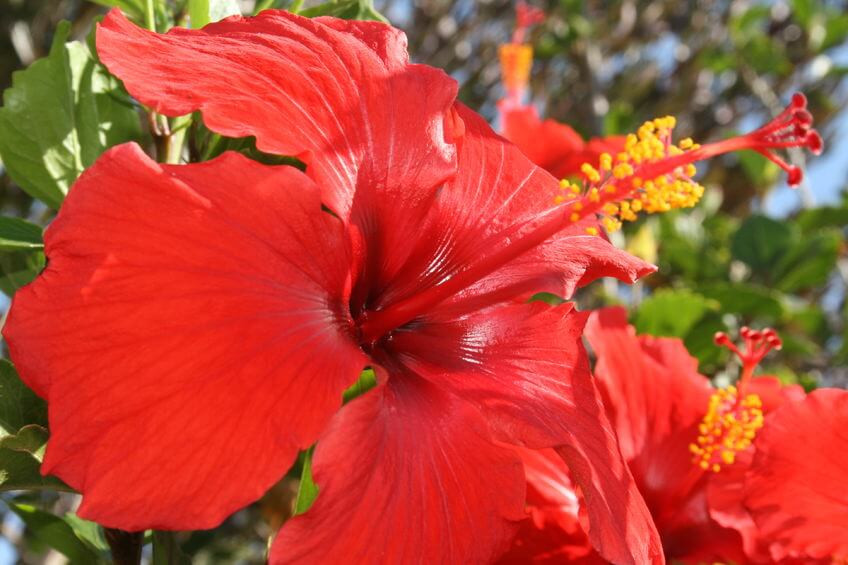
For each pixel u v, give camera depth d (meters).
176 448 0.15
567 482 0.24
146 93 0.17
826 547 0.23
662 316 0.36
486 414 0.19
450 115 0.22
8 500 0.24
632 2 0.83
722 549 0.25
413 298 0.20
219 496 0.15
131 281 0.16
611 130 0.55
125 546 0.21
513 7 0.79
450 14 0.78
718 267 0.49
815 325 0.49
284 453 0.16
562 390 0.21
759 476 0.23
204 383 0.16
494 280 0.22
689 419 0.26
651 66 0.83
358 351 0.18
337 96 0.20
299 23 0.20
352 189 0.20
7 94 0.23
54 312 0.15
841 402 0.23
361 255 0.20
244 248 0.17
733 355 0.39
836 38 0.68
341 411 0.17
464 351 0.21
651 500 0.26
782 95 0.78
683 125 0.82
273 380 0.16
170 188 0.16
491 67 0.78
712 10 0.84
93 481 0.15
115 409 0.15
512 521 0.18
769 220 0.49
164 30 0.24
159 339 0.16
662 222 0.50
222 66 0.18
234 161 0.17
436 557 0.17
